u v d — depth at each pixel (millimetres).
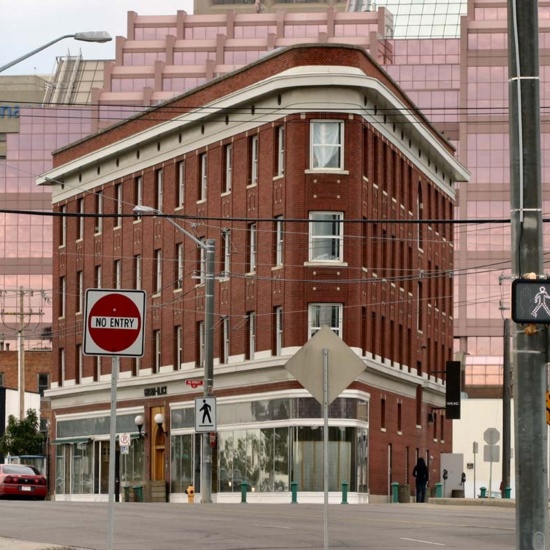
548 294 21281
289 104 75750
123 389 92188
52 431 102062
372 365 77875
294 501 71438
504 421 78188
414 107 87625
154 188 88938
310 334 75000
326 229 75438
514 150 22000
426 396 92750
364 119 76812
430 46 180250
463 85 175000
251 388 78188
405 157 86875
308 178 75000
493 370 150000
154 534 34781
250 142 79375
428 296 93625
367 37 188750
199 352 84500
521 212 21875
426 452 92062
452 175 100062
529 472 21312
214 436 65562
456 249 170750
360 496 75438
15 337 192000
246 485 72688
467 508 53812
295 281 75062
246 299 79125
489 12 180500
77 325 98500
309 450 74312
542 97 178875
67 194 100250
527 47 22125
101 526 37562
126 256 92188
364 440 76688
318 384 23422
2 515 42500
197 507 51094
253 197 78562
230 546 31062
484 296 170125
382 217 80938
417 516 43656
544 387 21422
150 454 88562
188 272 85125
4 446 115625
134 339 20969
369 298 78125
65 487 99438
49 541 32781
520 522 21281
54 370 101750
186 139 85438
